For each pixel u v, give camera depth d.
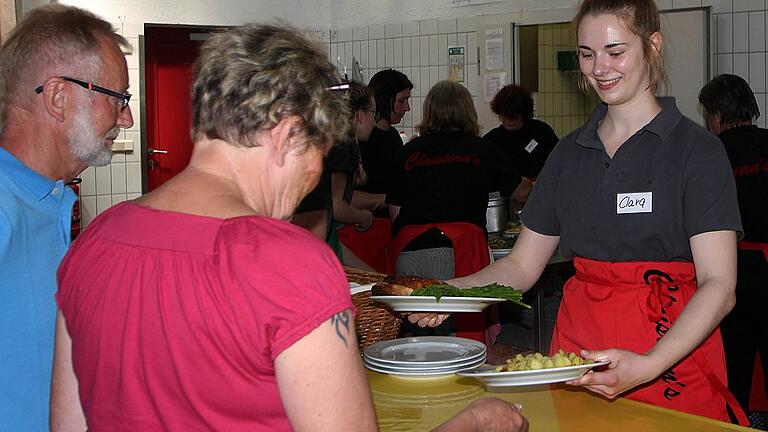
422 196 4.00
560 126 6.88
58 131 1.66
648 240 1.93
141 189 7.19
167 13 7.24
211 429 1.01
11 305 1.56
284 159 1.12
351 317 1.03
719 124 3.85
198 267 1.02
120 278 1.07
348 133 1.25
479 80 6.55
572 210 2.05
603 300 1.98
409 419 1.61
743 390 3.88
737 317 3.85
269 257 1.00
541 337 4.44
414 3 7.01
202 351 1.00
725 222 1.84
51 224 1.65
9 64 1.65
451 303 1.92
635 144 1.95
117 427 1.06
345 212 3.37
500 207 4.61
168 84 7.36
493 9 6.41
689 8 5.20
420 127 4.14
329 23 7.84
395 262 4.07
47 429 1.60
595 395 1.74
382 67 7.34
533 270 2.20
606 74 1.91
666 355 1.70
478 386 1.81
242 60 1.08
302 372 0.98
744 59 5.11
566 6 5.92
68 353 1.23
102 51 1.69
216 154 1.13
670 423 1.57
